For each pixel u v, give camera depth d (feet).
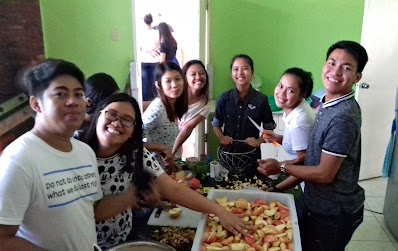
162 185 4.18
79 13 6.91
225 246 3.78
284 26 11.36
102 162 3.85
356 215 4.78
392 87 10.67
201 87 7.88
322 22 11.29
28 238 2.86
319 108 4.83
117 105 3.69
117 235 4.09
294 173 4.70
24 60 5.21
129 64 10.57
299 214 5.17
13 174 2.61
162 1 14.05
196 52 11.82
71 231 3.01
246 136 7.62
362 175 11.37
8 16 5.04
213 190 4.87
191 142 12.36
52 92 2.80
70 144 3.21
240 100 7.56
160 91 6.53
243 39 11.48
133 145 3.92
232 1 11.12
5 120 5.04
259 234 3.95
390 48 10.27
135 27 10.78
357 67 4.33
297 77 5.66
